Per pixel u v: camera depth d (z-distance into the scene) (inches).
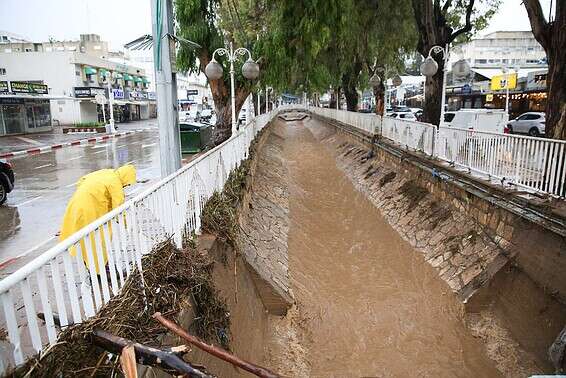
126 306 140.9
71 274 118.3
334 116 1250.0
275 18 467.8
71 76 1585.9
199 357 171.6
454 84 1449.3
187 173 229.6
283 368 271.9
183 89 2615.7
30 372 99.6
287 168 840.9
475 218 368.8
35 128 1267.2
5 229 339.0
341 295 374.6
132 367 109.4
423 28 553.6
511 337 276.5
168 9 259.9
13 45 2075.5
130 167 199.9
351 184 720.3
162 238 187.3
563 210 264.8
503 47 1875.0
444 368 277.4
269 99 1556.3
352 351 300.5
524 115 920.9
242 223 365.7
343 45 645.9
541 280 270.1
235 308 247.0
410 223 466.9
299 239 481.7
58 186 505.0
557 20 326.0
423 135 518.3
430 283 364.5
